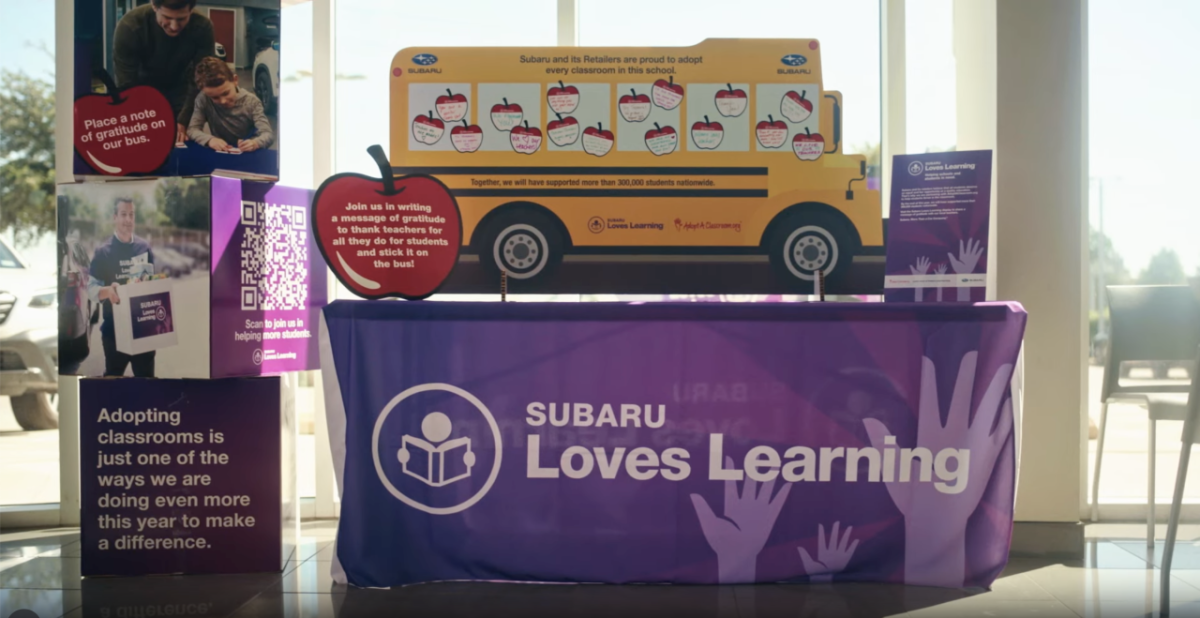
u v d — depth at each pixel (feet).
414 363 9.24
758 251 12.10
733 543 9.32
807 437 9.25
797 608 8.73
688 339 9.25
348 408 9.27
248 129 10.28
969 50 12.87
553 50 12.00
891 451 9.24
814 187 12.05
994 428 9.17
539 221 12.03
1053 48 12.13
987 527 9.23
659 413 9.27
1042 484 12.30
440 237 10.12
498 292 12.12
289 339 10.53
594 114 12.00
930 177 10.52
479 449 9.29
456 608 8.75
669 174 12.02
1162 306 11.47
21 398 12.79
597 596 9.11
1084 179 12.59
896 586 9.39
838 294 12.16
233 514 9.98
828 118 12.05
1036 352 12.19
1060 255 12.17
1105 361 11.68
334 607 8.79
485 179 12.01
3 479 12.80
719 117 12.01
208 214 9.54
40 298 12.86
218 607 8.84
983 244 10.26
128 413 9.86
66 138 12.75
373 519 9.31
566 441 9.29
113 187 9.71
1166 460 11.98
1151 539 11.11
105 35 10.05
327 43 13.17
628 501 9.31
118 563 9.91
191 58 10.10
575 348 9.27
